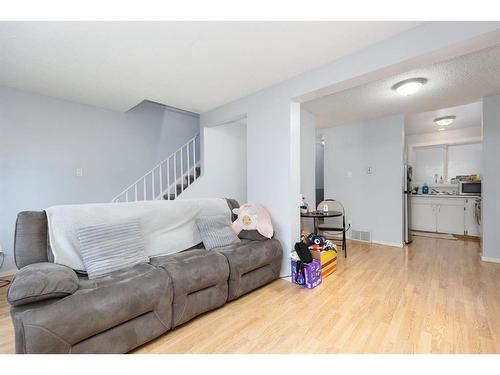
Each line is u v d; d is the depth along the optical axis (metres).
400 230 4.13
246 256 2.32
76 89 3.07
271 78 2.78
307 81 2.60
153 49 2.15
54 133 3.37
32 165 3.20
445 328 1.76
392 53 2.00
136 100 3.49
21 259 1.69
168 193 4.24
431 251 3.81
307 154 4.07
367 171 4.51
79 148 3.60
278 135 2.90
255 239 2.70
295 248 2.66
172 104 3.71
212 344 1.63
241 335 1.73
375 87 2.95
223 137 4.46
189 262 1.94
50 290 1.31
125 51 2.18
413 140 5.82
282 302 2.21
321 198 6.91
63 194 3.45
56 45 2.07
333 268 2.96
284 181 2.85
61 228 1.83
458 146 5.48
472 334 1.68
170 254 2.20
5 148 3.01
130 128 4.20
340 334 1.72
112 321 1.43
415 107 3.71
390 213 4.24
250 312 2.04
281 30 1.90
